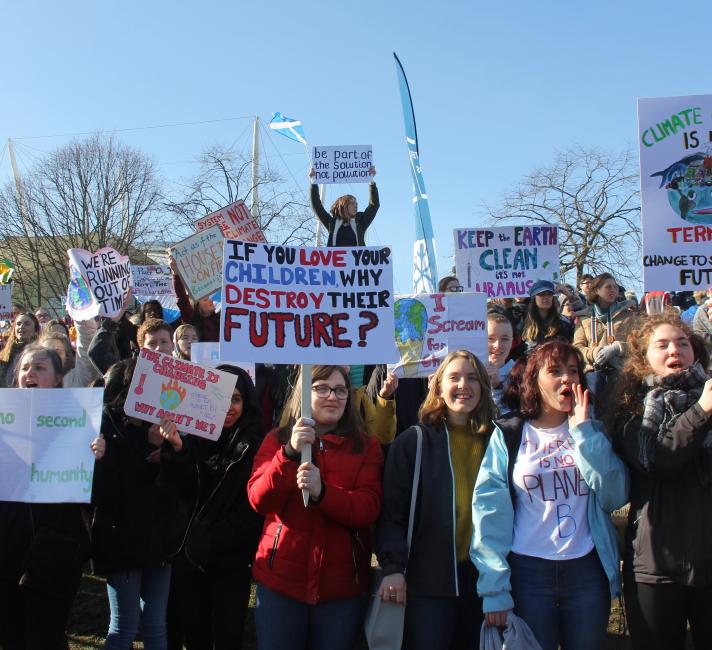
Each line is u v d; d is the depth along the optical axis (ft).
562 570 11.00
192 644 13.89
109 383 14.34
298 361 11.73
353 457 12.10
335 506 11.19
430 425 12.34
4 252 122.72
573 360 11.60
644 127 15.57
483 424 12.18
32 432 12.96
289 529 11.63
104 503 13.14
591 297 25.63
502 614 10.87
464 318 18.43
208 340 25.67
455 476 11.96
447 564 11.56
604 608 10.96
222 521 13.15
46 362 13.85
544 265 26.73
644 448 10.81
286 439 12.19
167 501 13.53
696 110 15.39
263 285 11.89
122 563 13.12
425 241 28.86
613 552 11.09
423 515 11.78
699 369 11.53
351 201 28.45
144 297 46.14
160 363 13.38
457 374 12.17
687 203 15.37
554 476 11.35
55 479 12.72
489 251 26.89
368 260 12.22
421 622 11.59
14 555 12.78
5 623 13.03
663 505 10.82
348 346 11.89
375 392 17.94
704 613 10.71
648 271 15.46
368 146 29.32
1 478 12.80
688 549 10.54
